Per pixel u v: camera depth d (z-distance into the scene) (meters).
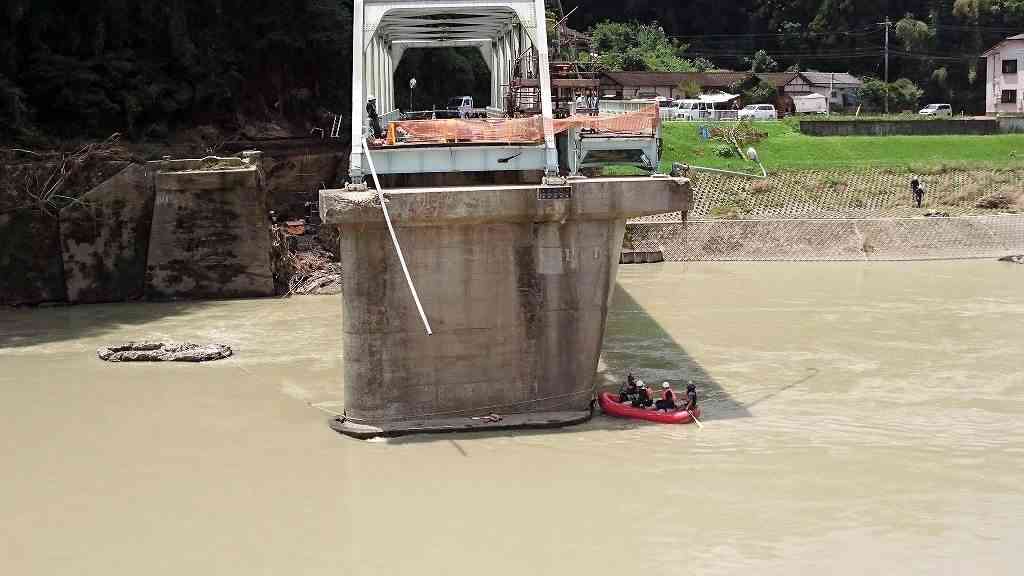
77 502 20.00
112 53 56.34
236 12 64.31
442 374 24.34
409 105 71.81
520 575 16.42
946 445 22.98
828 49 113.81
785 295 44.66
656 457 22.09
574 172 26.31
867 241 56.94
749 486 20.28
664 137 70.19
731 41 118.69
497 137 25.14
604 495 19.84
